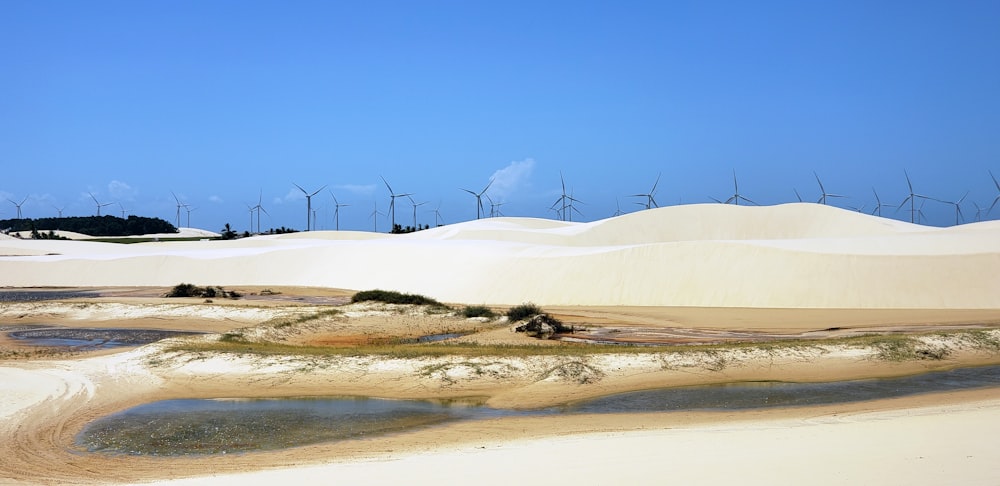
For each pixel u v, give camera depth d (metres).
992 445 13.74
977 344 29.86
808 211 119.69
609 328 41.78
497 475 12.45
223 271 92.62
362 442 16.89
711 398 21.95
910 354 28.06
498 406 21.02
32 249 116.62
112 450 16.42
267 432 17.98
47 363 26.41
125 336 39.09
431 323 42.47
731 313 53.75
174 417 19.56
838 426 16.77
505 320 43.81
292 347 29.78
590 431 17.58
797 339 35.41
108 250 117.38
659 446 14.72
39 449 16.52
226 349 27.58
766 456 13.27
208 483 12.88
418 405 21.17
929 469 11.73
